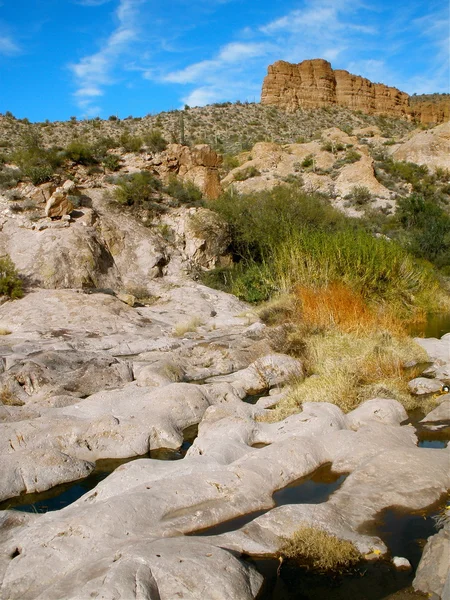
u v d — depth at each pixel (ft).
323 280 53.26
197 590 12.61
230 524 17.22
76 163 83.76
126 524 15.89
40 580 13.94
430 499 18.70
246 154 172.14
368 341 41.04
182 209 80.38
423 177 162.91
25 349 41.04
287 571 14.92
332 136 203.21
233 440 23.70
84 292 58.85
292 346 41.68
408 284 59.57
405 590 14.40
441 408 28.27
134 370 36.73
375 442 23.25
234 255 78.33
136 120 212.84
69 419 26.25
